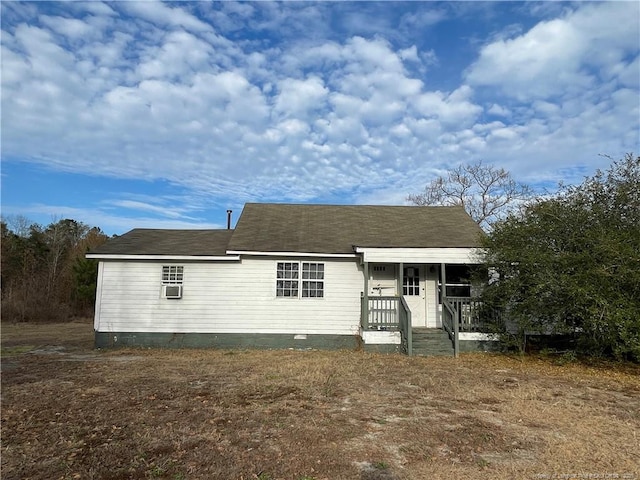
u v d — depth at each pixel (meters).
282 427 6.30
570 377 10.36
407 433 6.08
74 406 7.43
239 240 15.53
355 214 18.73
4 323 27.78
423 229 16.75
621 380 10.10
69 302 33.50
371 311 14.67
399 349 14.08
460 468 4.93
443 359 12.78
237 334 14.87
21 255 37.62
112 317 14.80
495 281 14.09
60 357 13.00
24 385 9.05
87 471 4.86
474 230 16.48
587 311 11.20
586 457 5.26
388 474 4.77
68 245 44.31
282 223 17.52
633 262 10.83
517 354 13.55
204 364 11.59
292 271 15.22
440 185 39.00
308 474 4.77
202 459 5.16
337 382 9.32
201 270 15.05
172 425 6.38
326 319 15.06
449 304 14.02
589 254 11.57
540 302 12.24
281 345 14.87
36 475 4.78
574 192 13.12
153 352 13.94
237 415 6.87
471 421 6.66
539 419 6.82
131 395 8.18
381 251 14.56
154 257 14.79
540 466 4.99
